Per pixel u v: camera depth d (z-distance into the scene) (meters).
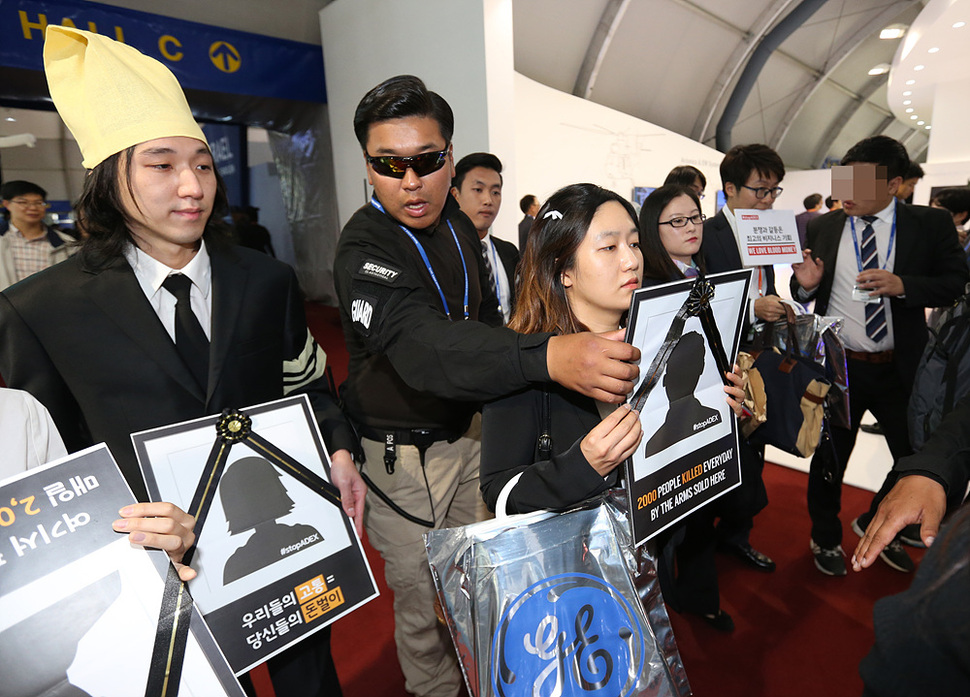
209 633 0.74
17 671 0.64
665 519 0.93
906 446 2.13
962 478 0.88
